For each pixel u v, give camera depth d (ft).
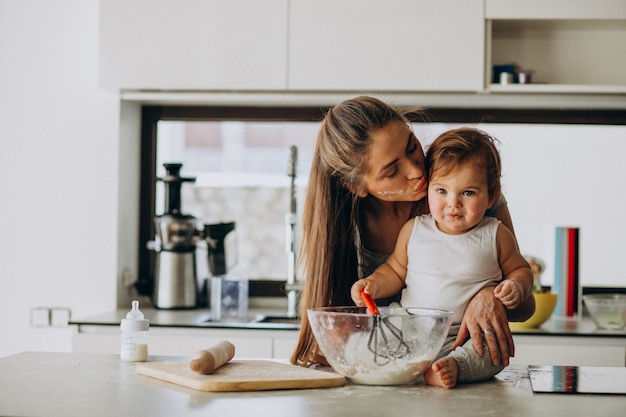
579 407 4.12
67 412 3.92
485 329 4.83
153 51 10.35
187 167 13.55
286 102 11.25
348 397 4.31
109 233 11.02
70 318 11.03
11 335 11.12
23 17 11.23
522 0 10.11
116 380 4.77
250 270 12.23
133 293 11.65
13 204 11.12
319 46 10.18
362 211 5.73
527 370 5.28
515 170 11.73
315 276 5.51
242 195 12.32
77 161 11.07
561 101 10.94
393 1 10.11
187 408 4.01
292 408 4.02
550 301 9.73
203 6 10.30
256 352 9.39
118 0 10.36
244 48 10.27
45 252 11.08
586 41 11.12
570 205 11.69
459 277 5.32
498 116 11.48
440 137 5.47
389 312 4.98
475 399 4.29
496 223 5.49
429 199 5.41
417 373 4.62
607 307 9.66
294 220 11.09
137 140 11.75
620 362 9.14
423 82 10.11
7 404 4.09
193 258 11.14
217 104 11.71
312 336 5.37
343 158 5.29
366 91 10.31
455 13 10.08
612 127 11.62
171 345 9.46
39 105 11.15
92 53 11.13
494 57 11.15
